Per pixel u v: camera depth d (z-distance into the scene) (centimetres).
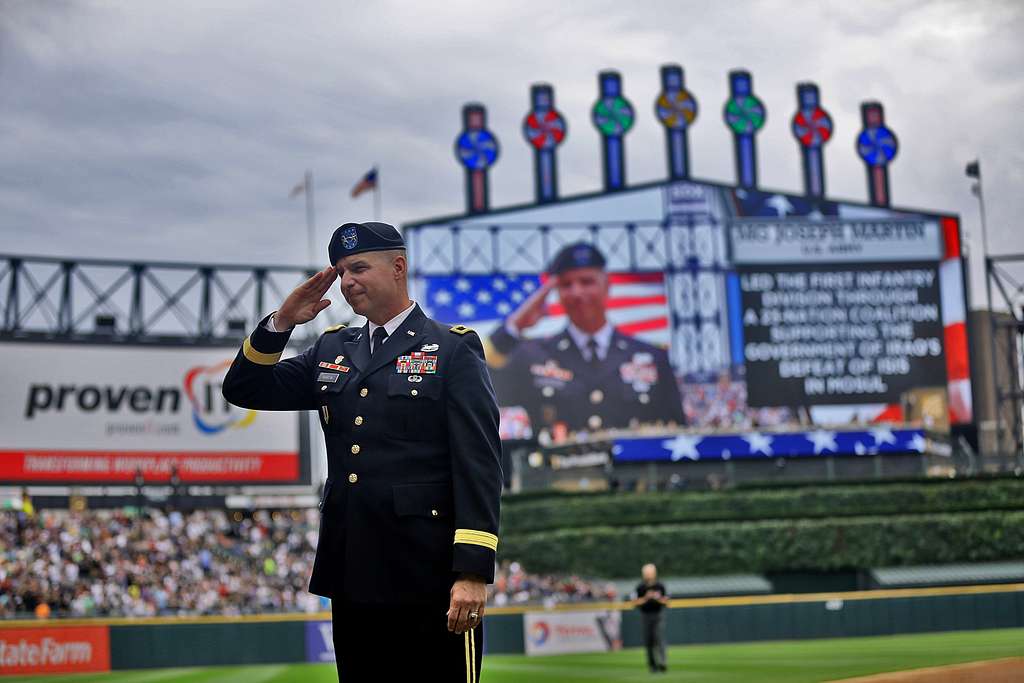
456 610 455
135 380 5262
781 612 3697
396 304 498
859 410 5872
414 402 480
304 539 5278
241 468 5316
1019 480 5581
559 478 5675
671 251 5938
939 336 5956
